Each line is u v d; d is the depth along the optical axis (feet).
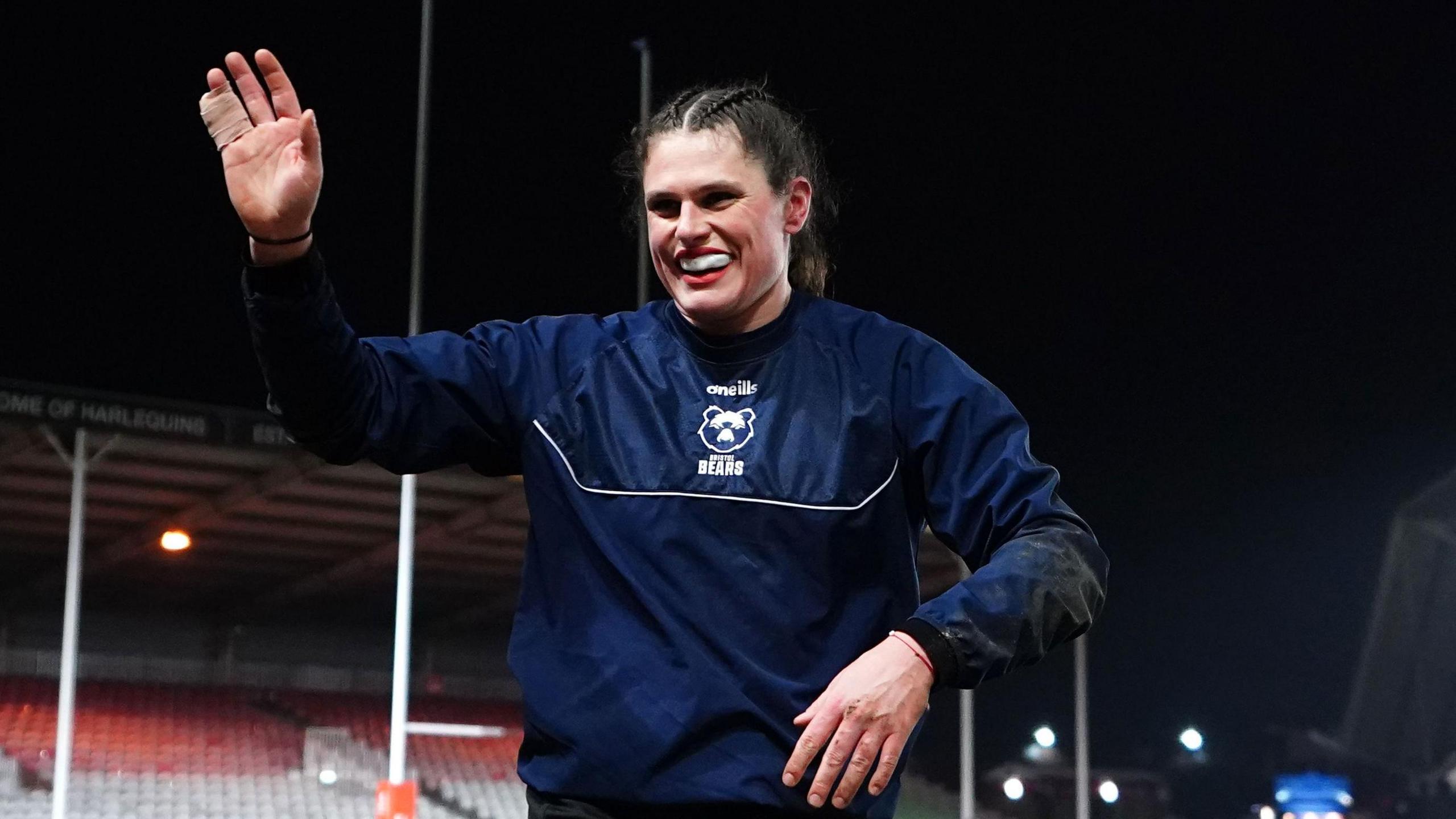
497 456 8.22
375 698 84.17
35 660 76.74
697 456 7.61
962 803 65.87
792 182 8.04
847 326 8.07
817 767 7.19
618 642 7.41
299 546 68.64
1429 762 75.56
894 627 7.63
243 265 7.54
